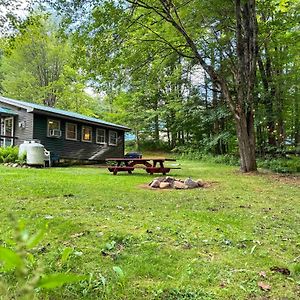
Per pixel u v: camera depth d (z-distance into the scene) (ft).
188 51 43.11
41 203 15.74
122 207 15.67
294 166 42.75
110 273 8.05
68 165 53.62
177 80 64.49
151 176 33.94
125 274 7.98
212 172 39.75
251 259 9.44
